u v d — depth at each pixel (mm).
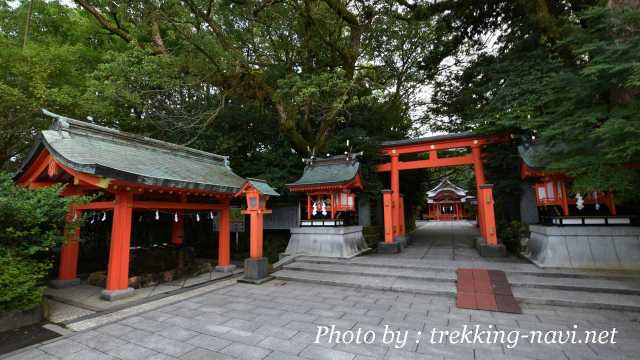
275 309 5703
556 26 9977
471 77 13469
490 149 11812
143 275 7699
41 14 12000
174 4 10227
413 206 22531
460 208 36750
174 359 3771
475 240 12617
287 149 13531
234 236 14094
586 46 5984
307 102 11180
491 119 10508
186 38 10391
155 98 11688
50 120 9680
